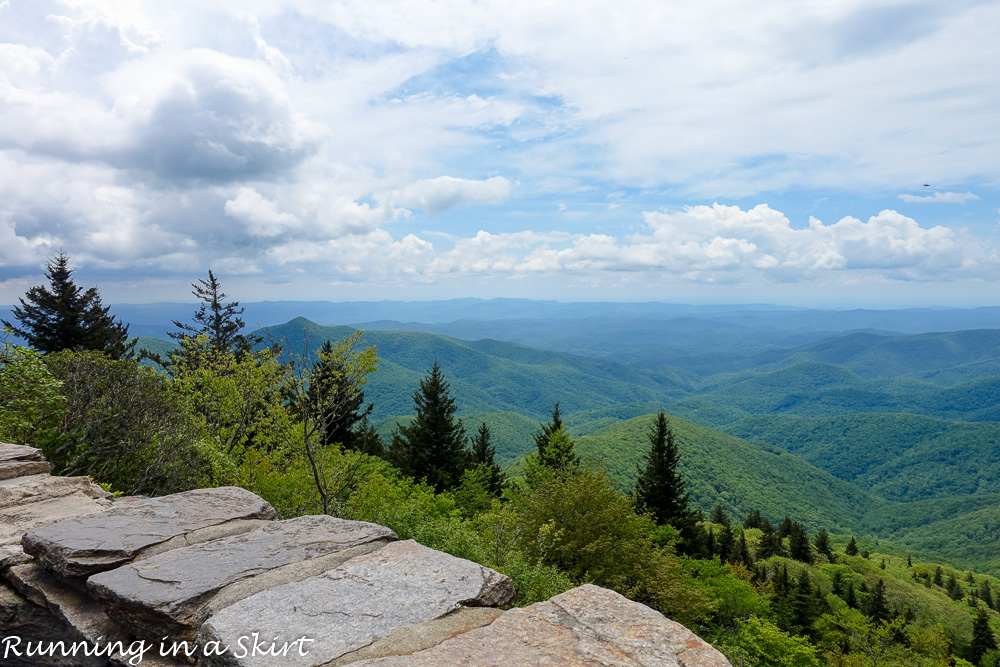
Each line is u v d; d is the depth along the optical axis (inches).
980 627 2204.7
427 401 1437.0
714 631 938.7
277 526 183.6
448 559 155.3
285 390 591.2
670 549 783.7
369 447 1262.3
